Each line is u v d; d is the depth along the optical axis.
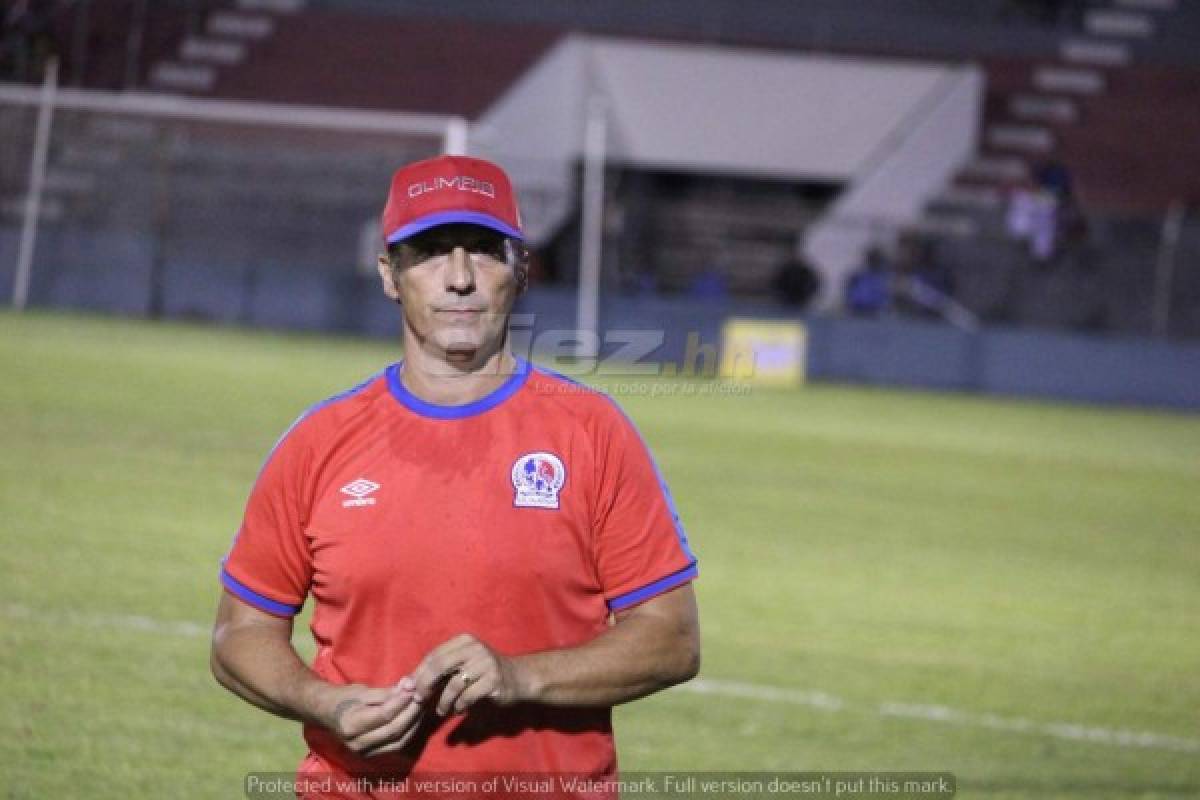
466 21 38.84
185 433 17.11
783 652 10.21
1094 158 38.34
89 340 24.89
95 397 19.14
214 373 22.11
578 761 3.96
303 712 3.81
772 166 36.25
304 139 36.44
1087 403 29.59
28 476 14.05
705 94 36.00
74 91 33.06
